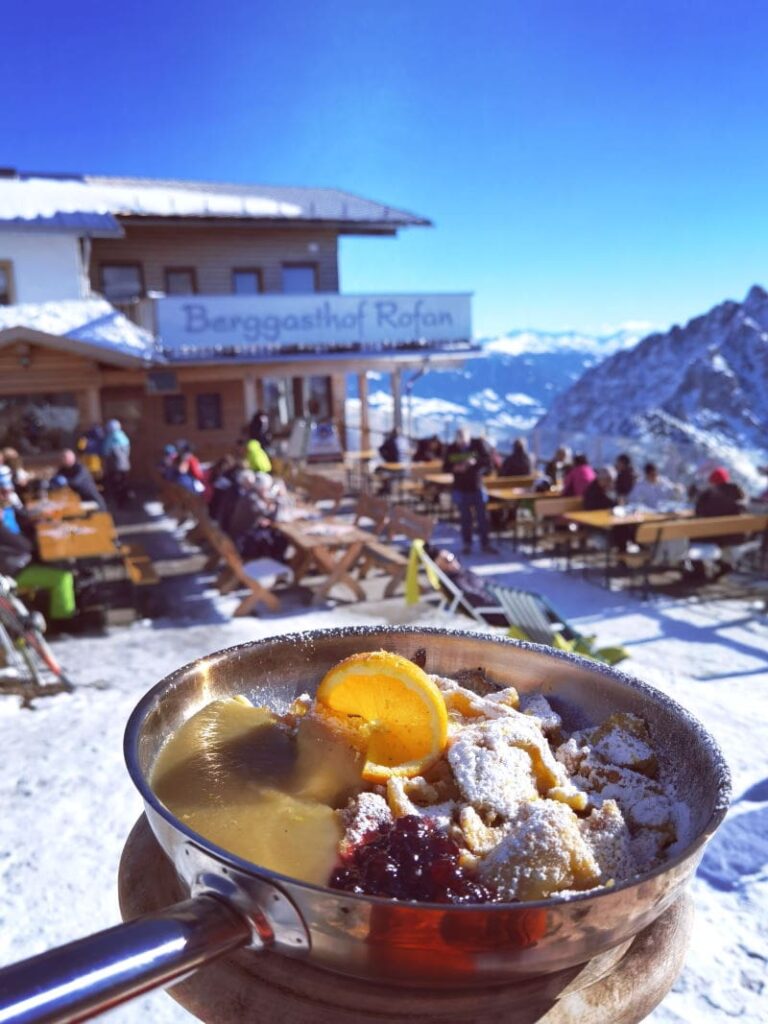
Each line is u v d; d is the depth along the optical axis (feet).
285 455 66.85
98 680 21.89
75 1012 2.21
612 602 29.94
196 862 2.93
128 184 83.25
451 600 26.68
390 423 84.69
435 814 3.51
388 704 3.91
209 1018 3.26
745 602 29.45
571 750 4.06
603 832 3.38
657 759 4.03
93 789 15.99
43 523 31.12
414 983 2.89
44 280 60.39
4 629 22.26
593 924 2.74
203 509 32.45
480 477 38.11
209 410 69.26
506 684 4.95
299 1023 3.11
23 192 67.87
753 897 12.55
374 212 78.28
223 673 4.62
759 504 38.37
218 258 74.95
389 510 33.58
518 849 3.17
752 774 16.07
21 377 51.60
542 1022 3.10
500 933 2.65
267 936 2.86
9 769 16.83
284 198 82.28
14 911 12.42
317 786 3.67
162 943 2.54
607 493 36.09
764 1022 10.11
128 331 53.98
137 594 28.53
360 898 2.61
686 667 22.71
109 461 53.06
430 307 63.52
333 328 61.21
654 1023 10.14
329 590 30.32
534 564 36.24
